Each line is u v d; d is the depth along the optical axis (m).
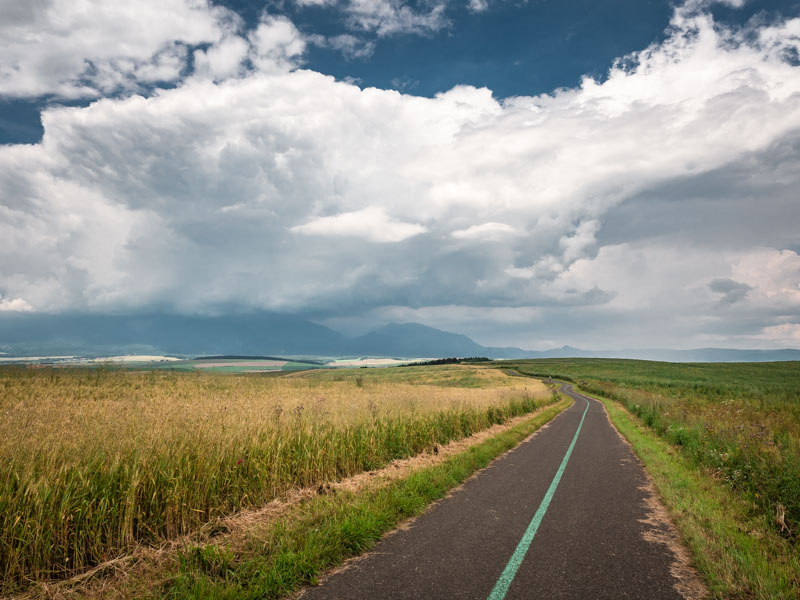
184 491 5.74
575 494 7.93
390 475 8.72
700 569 4.70
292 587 4.11
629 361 161.25
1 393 15.34
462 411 16.25
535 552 5.10
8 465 5.30
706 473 9.73
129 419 8.91
